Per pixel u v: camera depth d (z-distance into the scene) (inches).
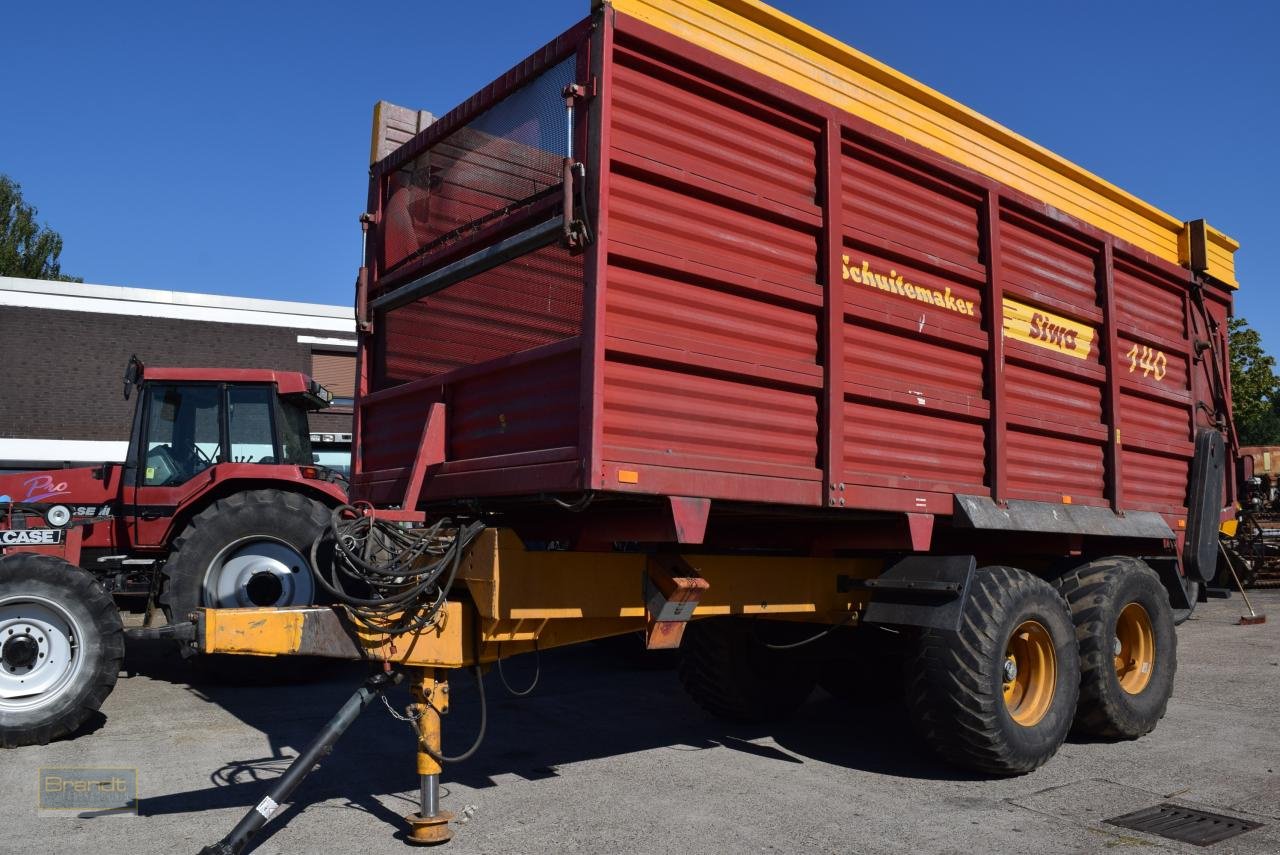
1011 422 193.6
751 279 148.9
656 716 234.2
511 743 205.0
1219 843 142.0
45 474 305.6
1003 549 216.5
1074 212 220.5
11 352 689.0
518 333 147.9
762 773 180.9
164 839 140.3
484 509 173.9
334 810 154.3
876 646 210.5
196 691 262.2
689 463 137.5
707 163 146.2
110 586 299.1
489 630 138.8
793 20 157.6
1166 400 250.7
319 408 350.3
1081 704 204.2
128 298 724.0
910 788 171.5
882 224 174.1
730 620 216.2
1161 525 235.9
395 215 186.9
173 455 305.7
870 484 163.3
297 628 133.2
